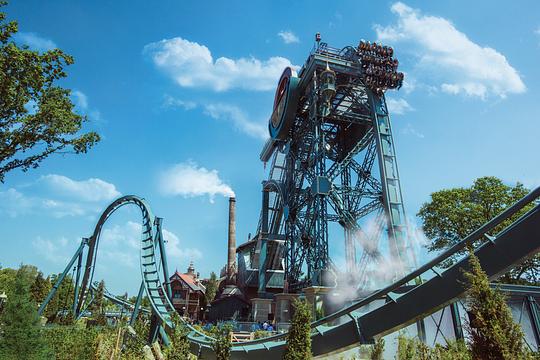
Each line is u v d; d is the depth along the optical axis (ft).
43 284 218.38
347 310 59.82
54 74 86.94
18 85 80.43
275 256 239.71
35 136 87.86
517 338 34.01
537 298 79.82
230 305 242.17
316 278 161.17
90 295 200.44
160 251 153.99
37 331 69.51
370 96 173.99
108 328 96.07
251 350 75.25
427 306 50.44
